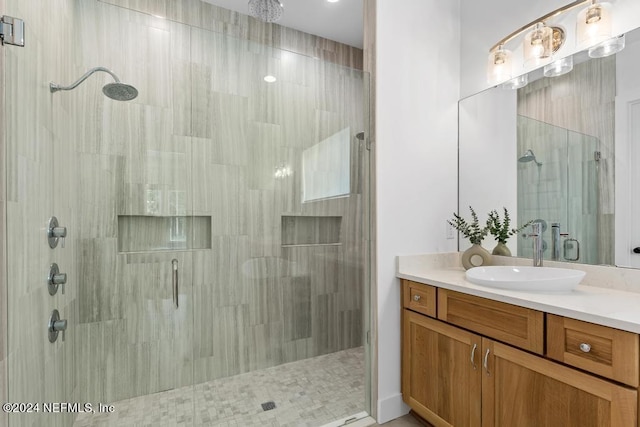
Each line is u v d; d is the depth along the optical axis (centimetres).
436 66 213
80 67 175
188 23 240
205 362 210
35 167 119
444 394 162
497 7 200
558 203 169
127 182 191
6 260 97
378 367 186
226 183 219
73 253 169
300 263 237
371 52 194
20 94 107
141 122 195
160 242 201
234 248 221
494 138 200
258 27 268
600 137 153
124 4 221
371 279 193
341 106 223
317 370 224
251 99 225
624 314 103
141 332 193
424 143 208
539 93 178
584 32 152
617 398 98
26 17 112
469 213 214
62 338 150
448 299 160
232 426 173
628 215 143
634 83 141
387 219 193
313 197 233
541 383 120
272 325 229
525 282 134
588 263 156
